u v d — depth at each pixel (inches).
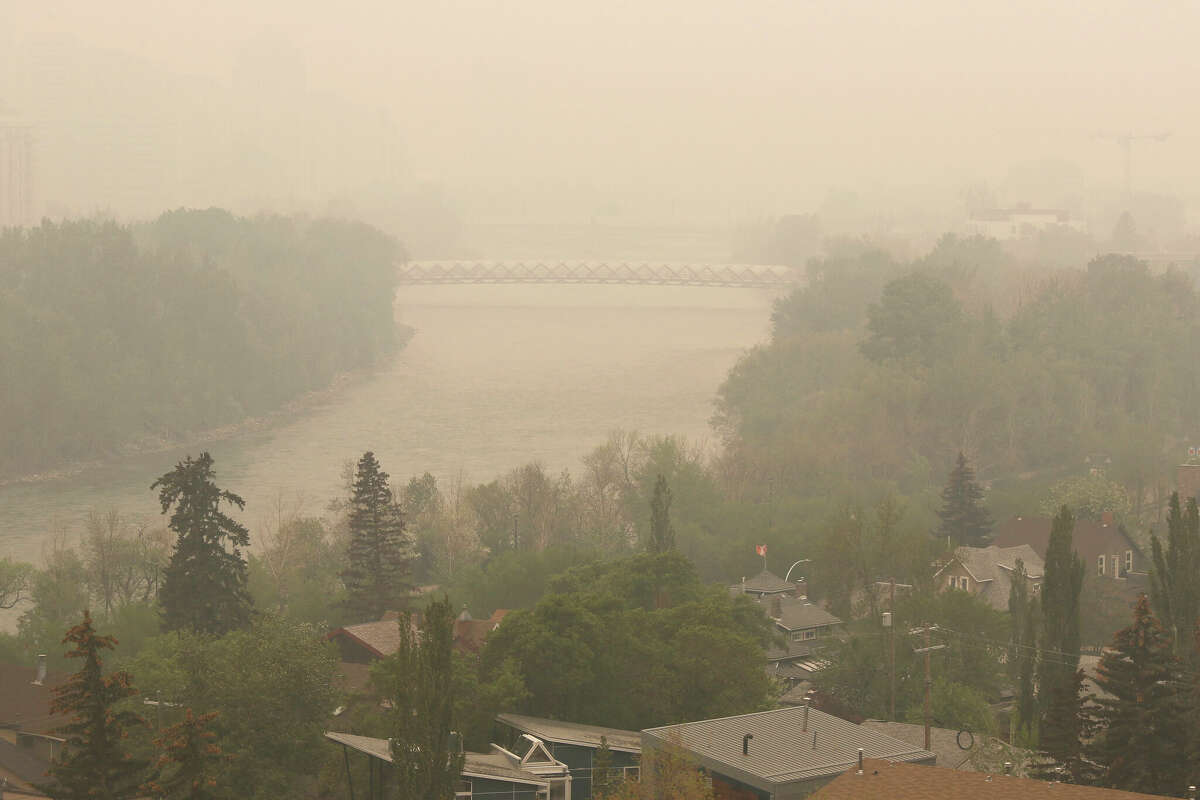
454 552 5757.9
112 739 1920.5
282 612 4675.2
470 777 2418.8
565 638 3006.9
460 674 2807.6
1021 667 3166.8
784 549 5639.8
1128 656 2474.2
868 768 2041.1
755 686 3102.9
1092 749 2464.3
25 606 5506.9
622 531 6117.1
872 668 3754.9
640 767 2384.4
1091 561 5315.0
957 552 5108.3
